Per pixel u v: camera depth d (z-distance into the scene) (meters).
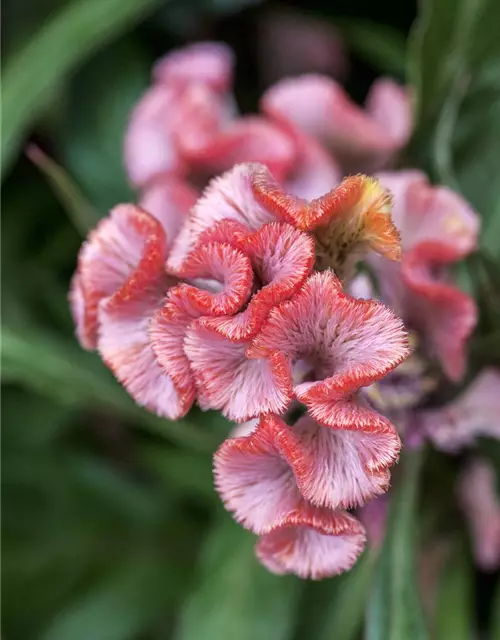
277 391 0.31
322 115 0.44
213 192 0.32
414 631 0.39
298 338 0.31
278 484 0.32
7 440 0.58
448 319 0.38
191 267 0.32
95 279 0.34
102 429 0.61
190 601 0.45
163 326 0.32
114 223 0.34
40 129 0.59
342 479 0.31
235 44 0.62
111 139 0.56
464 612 0.45
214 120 0.43
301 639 0.45
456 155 0.45
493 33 0.43
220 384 0.31
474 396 0.41
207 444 0.45
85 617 0.55
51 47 0.49
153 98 0.45
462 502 0.45
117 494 0.58
